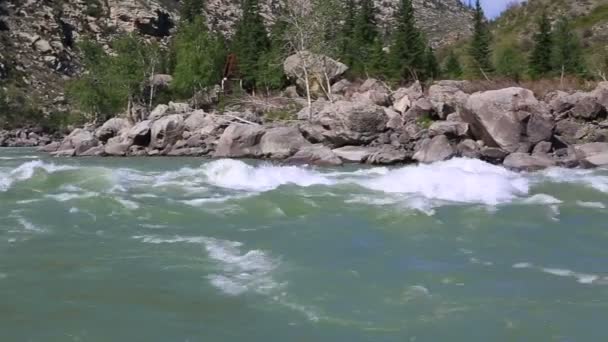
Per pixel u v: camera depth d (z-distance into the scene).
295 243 12.81
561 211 16.16
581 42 74.69
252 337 7.90
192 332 8.07
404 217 15.18
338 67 60.69
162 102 69.25
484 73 58.69
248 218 15.45
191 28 71.25
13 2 104.62
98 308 8.93
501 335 7.95
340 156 34.22
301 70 60.44
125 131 46.28
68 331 8.08
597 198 18.12
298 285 9.95
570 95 38.31
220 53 69.38
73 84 72.31
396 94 47.88
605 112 36.41
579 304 9.07
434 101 39.75
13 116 80.81
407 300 9.27
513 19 93.81
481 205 16.95
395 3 165.12
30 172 22.52
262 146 37.66
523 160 29.12
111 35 111.50
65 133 78.94
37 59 98.00
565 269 10.95
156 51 70.81
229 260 11.45
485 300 9.26
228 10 140.62
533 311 8.79
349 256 11.77
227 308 8.92
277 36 66.25
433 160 31.97
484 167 25.62
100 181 20.89
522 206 16.81
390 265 11.15
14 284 10.02
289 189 19.94
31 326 8.23
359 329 8.15
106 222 15.01
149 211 16.31
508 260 11.54
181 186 21.05
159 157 41.50
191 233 13.78
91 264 11.19
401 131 36.66
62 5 113.00
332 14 58.78
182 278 10.31
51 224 14.76
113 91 65.38
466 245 12.67
